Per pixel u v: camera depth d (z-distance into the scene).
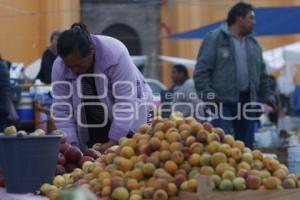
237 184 4.66
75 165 5.88
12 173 5.30
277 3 24.97
